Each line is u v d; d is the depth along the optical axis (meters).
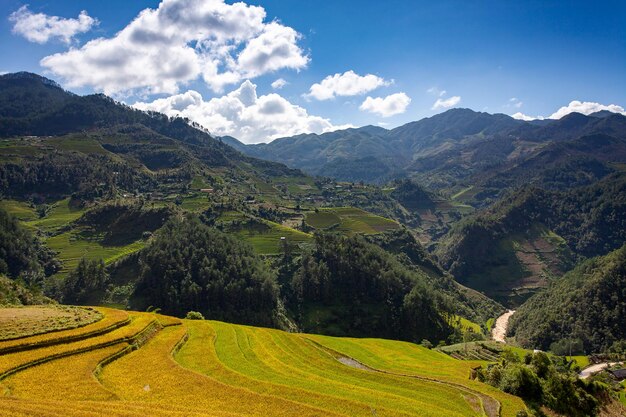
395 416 32.75
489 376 51.12
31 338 42.66
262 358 51.34
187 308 123.94
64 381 34.31
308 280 147.12
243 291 130.00
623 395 78.88
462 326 148.88
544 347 147.50
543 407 45.31
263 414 30.75
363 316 138.38
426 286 149.88
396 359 66.25
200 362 44.97
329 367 51.78
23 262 141.62
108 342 45.34
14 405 26.31
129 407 28.28
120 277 136.75
